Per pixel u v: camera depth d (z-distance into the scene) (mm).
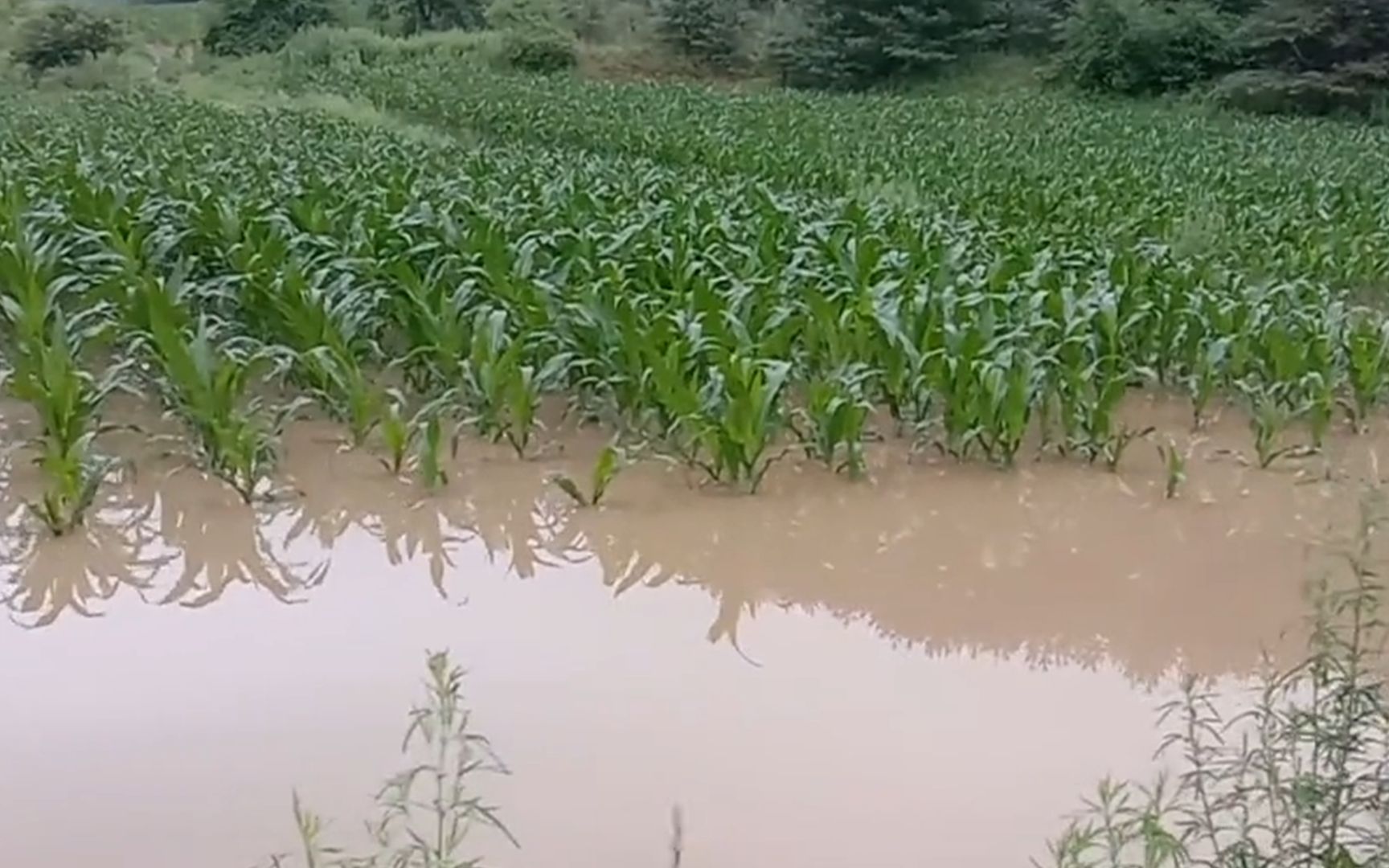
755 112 25922
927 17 37500
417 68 35000
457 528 6074
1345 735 3012
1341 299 10227
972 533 6098
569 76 36562
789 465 6809
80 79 33781
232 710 4312
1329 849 2881
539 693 4473
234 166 13438
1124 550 5953
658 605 5289
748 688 4543
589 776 3922
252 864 3480
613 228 9938
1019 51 38344
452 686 3475
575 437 7180
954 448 6969
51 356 6113
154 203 9867
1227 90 31797
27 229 8898
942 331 7191
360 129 19703
